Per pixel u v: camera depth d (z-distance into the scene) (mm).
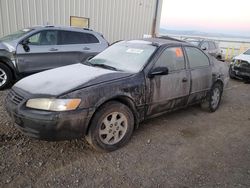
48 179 2699
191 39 13016
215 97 5398
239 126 4711
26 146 3342
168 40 4699
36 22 10055
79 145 3473
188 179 2869
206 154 3502
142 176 2873
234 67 9703
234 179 2916
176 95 4230
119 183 2719
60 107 2822
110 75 3430
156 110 3980
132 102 3516
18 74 6391
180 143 3791
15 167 2867
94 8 11695
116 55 4281
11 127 3854
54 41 6953
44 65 6785
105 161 3129
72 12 10992
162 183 2768
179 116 5004
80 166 2982
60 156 3168
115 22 12766
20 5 9484
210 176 2953
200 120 4875
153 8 14492
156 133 4086
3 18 9195
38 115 2805
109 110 3227
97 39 7895
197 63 4754
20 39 6371
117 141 3436
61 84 3115
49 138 2895
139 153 3391
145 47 4199
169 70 4082
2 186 2539
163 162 3209
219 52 13758
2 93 5891
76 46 7352
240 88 8516
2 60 6121
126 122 3484
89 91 3020
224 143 3904
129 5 13148
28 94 2998
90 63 4262
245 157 3477
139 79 3582
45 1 10078
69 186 2613
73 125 2914
